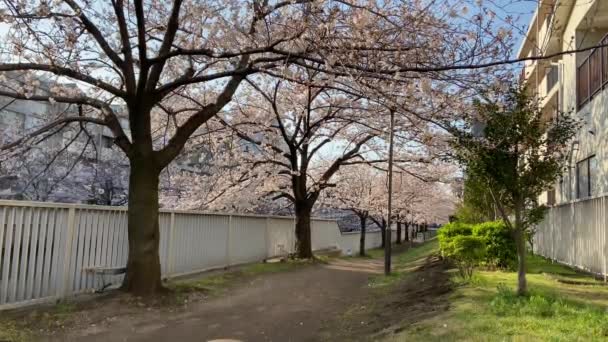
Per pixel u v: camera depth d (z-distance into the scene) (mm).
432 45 8430
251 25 10023
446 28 8445
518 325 5902
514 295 7570
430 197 34188
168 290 9992
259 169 20109
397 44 8484
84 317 7809
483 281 9469
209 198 19828
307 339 7234
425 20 8352
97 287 9523
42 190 19875
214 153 19266
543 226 15523
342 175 29984
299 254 20688
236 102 17391
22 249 7938
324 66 9062
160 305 8992
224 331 7602
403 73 8438
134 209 9586
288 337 7348
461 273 10234
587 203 10969
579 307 6852
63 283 8695
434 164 20688
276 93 17984
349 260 25359
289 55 8523
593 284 9281
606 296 7895
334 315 8953
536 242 16688
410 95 8516
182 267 12766
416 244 47125
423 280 11859
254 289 11781
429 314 7277
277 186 21422
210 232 14445
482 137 7965
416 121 10031
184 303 9398
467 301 7645
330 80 9328
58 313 7797
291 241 22219
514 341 5227
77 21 9492
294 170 20141
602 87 13164
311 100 18516
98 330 7281
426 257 23453
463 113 8344
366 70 8141
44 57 9664
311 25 8312
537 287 8680
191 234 13305
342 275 15812
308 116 19078
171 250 12234
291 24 8898
